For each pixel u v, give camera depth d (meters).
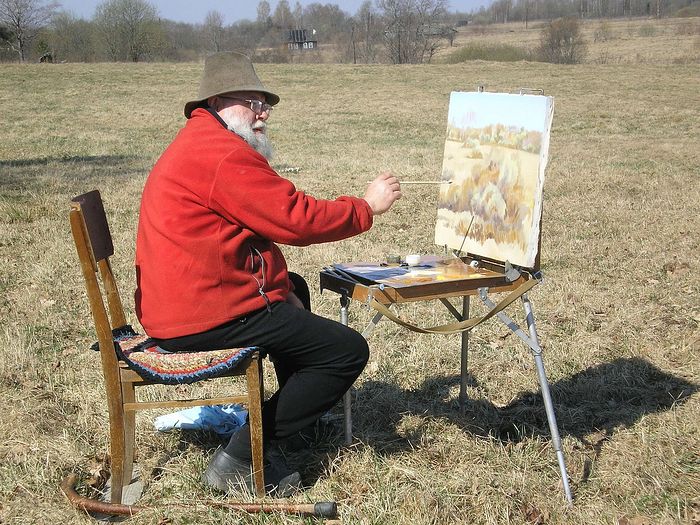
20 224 8.77
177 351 3.28
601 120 20.41
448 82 31.22
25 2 57.94
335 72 35.28
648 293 6.20
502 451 3.77
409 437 3.91
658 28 73.56
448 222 3.96
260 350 3.28
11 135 18.19
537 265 3.54
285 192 3.16
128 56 59.00
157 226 3.18
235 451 3.42
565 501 3.39
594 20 103.12
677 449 3.80
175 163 3.18
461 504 3.34
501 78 32.06
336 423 4.07
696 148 15.07
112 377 3.22
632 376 4.69
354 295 3.48
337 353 3.32
